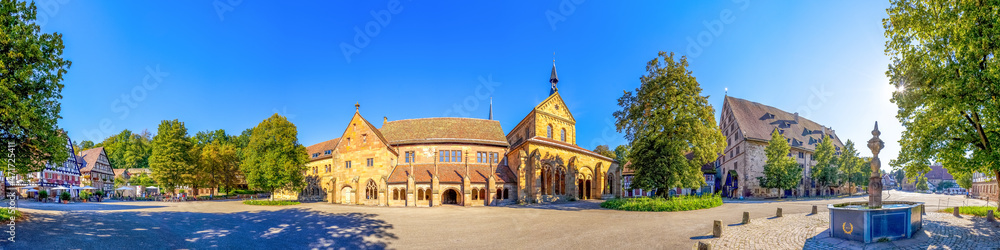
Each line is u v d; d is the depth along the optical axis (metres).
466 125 54.72
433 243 16.59
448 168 46.47
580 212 28.98
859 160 74.00
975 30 16.95
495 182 43.97
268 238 17.39
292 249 15.22
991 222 19.72
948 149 20.30
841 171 72.12
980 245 14.23
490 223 22.69
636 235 17.78
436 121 55.06
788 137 70.81
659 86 34.69
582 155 50.97
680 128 33.38
